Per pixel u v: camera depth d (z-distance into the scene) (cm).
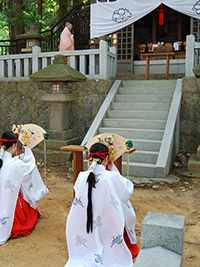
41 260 294
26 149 375
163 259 190
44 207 439
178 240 200
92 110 772
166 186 523
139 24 1313
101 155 275
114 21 970
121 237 264
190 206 443
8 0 1312
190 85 702
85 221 271
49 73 666
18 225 342
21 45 1205
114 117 728
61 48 844
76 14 1238
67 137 712
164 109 710
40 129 392
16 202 337
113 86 793
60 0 1355
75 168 423
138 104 731
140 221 388
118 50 1098
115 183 275
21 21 1272
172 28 1266
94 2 1010
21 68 862
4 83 859
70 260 267
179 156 670
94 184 264
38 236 346
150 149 620
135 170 566
